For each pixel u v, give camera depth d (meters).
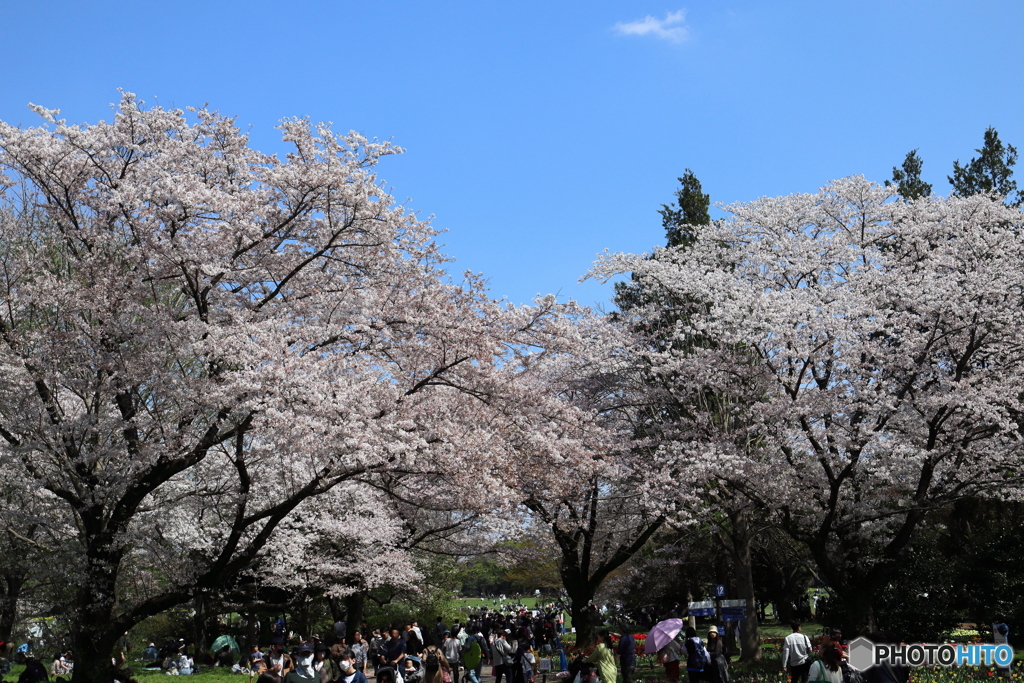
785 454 18.81
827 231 23.25
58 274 15.76
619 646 15.99
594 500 24.08
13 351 14.82
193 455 15.12
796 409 17.41
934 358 18.47
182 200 14.39
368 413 14.57
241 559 15.60
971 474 17.83
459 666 18.86
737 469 18.08
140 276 15.35
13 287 15.56
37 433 14.77
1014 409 17.22
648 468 21.50
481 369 16.33
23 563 15.91
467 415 17.27
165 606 15.48
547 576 38.84
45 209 16.31
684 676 18.44
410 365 16.72
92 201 15.85
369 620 33.25
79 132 15.48
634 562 32.38
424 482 19.44
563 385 23.34
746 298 18.59
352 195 15.17
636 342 22.89
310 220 16.27
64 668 19.64
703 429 20.95
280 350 14.19
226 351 14.20
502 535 25.19
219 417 14.45
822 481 18.80
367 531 25.08
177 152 15.89
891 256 20.98
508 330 17.00
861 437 16.88
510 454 16.59
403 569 26.33
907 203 23.05
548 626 28.58
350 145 16.19
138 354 14.71
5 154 15.52
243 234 15.44
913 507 17.16
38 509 16.88
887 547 17.66
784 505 18.06
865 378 18.16
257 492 21.52
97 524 15.40
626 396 23.92
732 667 19.50
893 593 21.09
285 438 14.14
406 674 15.30
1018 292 17.80
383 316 16.14
